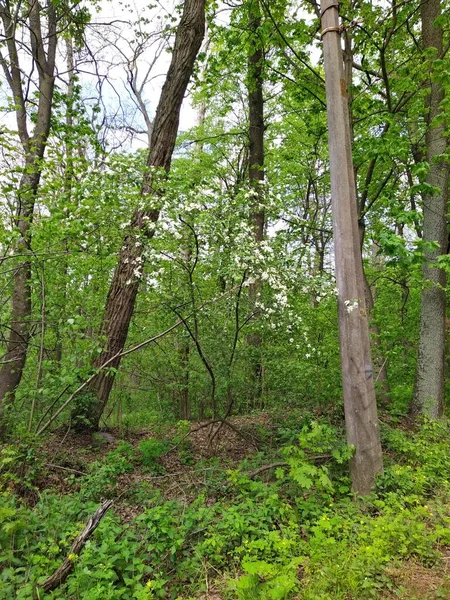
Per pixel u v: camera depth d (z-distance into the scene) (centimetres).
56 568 327
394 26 777
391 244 525
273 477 538
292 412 727
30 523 388
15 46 757
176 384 825
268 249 527
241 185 600
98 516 333
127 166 536
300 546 351
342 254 496
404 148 721
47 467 546
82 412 666
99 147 754
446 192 777
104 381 691
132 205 552
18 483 482
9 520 367
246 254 520
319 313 741
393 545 349
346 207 500
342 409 727
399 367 1047
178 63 717
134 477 561
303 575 325
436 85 770
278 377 725
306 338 602
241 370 717
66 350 654
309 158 1536
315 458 516
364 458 470
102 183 521
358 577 302
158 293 598
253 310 603
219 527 381
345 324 489
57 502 428
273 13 899
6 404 573
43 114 775
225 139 1416
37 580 307
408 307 1209
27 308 673
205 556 365
